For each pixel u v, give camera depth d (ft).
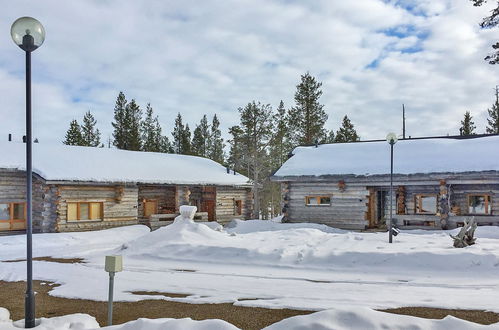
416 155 72.49
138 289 29.22
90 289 29.30
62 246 57.52
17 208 68.54
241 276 34.01
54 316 23.03
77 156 79.97
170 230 50.26
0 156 67.77
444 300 24.08
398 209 69.92
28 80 21.61
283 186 77.66
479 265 34.47
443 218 64.54
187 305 24.53
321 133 149.69
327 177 72.33
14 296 27.94
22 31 21.31
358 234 55.52
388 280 31.86
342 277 33.24
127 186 77.51
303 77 147.54
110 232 69.82
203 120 205.57
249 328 19.88
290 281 31.76
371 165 71.77
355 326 14.71
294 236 53.16
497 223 61.98
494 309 21.91
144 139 183.62
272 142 121.29
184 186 87.30
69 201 69.21
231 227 78.38
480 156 65.82
